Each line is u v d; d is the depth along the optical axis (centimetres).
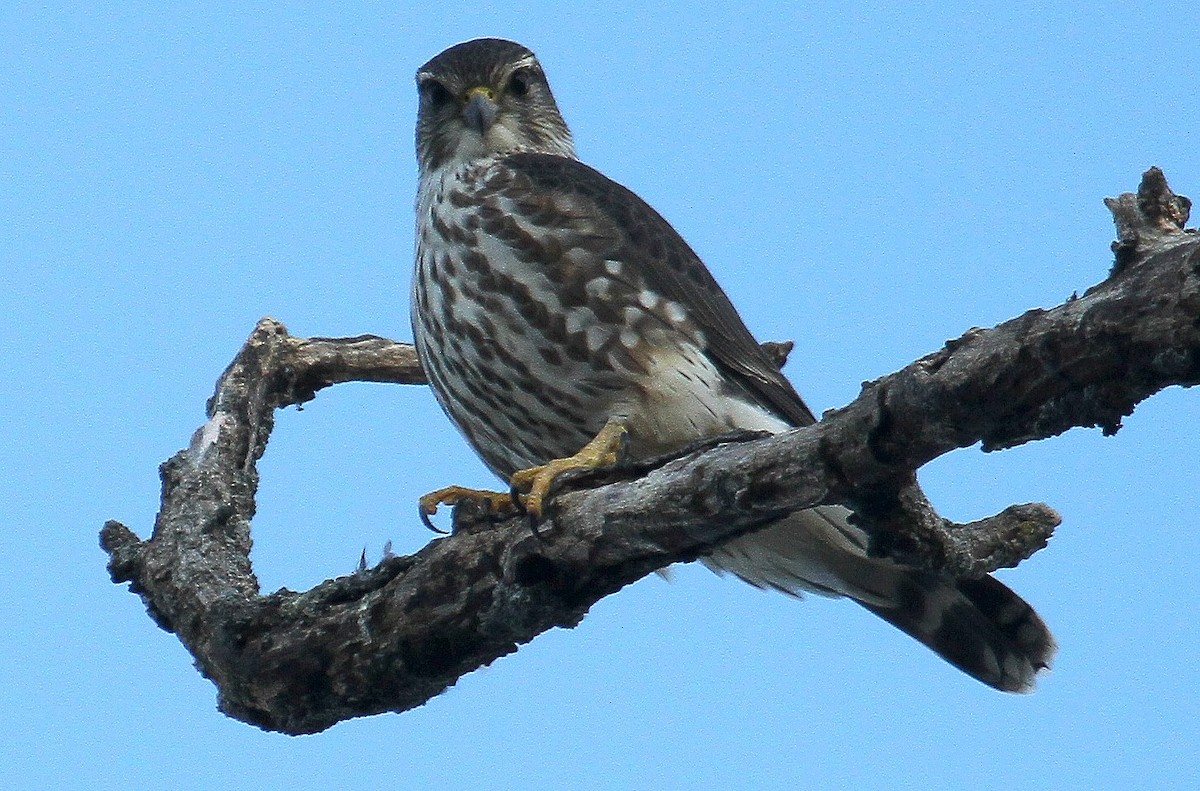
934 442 726
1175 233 653
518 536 877
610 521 835
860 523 823
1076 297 670
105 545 1144
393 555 962
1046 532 880
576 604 889
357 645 958
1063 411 683
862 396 741
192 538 1123
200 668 1050
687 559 852
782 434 779
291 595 1006
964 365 695
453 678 955
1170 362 636
